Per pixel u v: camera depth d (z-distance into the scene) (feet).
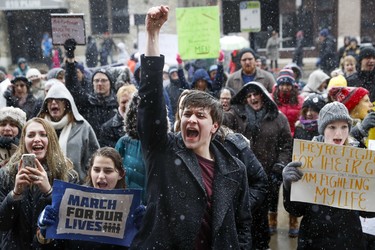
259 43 72.08
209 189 10.56
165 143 10.48
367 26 79.56
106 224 11.69
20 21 80.28
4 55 80.69
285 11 80.07
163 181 10.36
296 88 22.71
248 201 11.24
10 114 16.33
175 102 27.91
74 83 21.42
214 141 11.10
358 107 17.75
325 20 79.71
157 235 10.21
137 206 11.72
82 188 11.62
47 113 17.81
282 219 23.39
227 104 21.48
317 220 12.56
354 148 12.21
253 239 18.45
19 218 12.23
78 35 21.35
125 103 18.83
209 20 28.43
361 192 12.28
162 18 10.03
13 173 12.89
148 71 10.04
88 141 17.65
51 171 13.01
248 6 46.50
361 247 12.64
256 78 27.35
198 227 10.17
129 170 14.49
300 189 12.40
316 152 12.35
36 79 31.30
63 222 11.58
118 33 77.36
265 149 19.49
